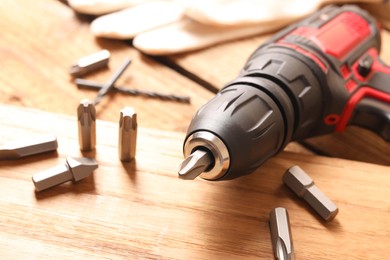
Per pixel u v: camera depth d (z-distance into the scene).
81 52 0.85
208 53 0.88
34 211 0.57
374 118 0.68
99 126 0.68
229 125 0.51
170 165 0.64
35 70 0.80
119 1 0.92
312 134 0.68
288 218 0.57
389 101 0.67
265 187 0.62
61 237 0.55
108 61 0.82
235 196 0.61
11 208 0.57
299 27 0.72
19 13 0.90
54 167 0.60
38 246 0.54
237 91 0.55
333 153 0.75
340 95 0.65
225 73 0.85
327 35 0.69
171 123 0.75
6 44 0.84
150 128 0.70
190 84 0.82
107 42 0.87
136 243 0.55
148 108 0.77
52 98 0.77
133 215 0.58
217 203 0.60
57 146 0.64
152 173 0.63
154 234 0.56
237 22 0.90
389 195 0.63
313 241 0.57
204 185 0.62
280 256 0.54
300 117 0.60
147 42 0.85
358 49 0.71
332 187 0.63
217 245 0.56
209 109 0.53
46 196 0.59
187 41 0.87
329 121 0.67
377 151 0.75
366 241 0.58
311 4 0.95
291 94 0.59
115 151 0.65
